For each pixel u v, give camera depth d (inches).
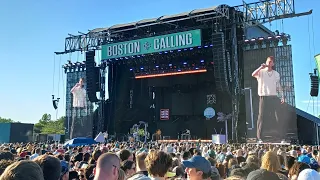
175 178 215.5
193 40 1403.8
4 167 135.6
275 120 1257.4
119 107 1766.7
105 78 1676.9
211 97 1625.2
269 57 1282.0
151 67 1651.1
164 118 1733.5
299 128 1457.9
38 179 93.9
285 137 1235.2
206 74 1617.9
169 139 1689.2
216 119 1612.9
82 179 263.6
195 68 1569.9
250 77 1314.0
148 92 1787.6
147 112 1786.4
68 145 1035.3
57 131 4023.1
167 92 1758.1
